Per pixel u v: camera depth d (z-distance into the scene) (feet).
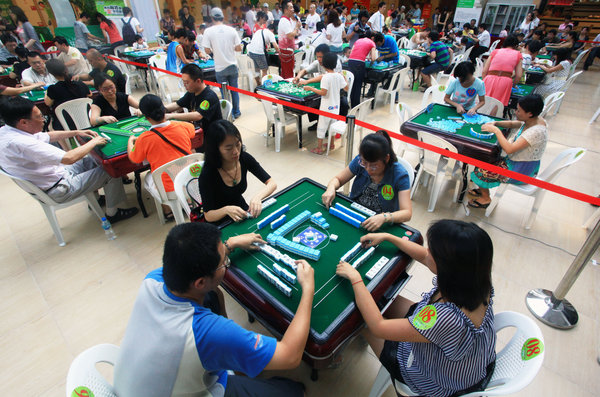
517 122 10.42
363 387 5.74
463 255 3.19
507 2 40.52
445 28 39.81
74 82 12.64
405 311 5.47
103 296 7.60
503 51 13.60
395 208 6.64
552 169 9.24
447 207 10.84
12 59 20.90
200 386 3.51
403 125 10.96
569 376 5.93
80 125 12.86
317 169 13.15
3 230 9.72
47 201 8.38
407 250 4.99
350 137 9.01
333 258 5.01
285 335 3.59
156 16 33.53
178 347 3.10
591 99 21.85
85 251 8.98
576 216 10.32
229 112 12.80
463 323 3.43
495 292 7.64
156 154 8.45
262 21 21.49
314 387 5.73
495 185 9.60
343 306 4.23
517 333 3.96
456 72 11.98
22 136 7.68
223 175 6.78
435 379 3.96
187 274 3.14
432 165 10.14
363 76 17.94
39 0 27.84
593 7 39.04
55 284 7.89
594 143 15.37
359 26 27.58
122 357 3.30
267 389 4.36
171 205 8.96
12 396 5.65
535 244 9.17
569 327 6.77
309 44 26.89
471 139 9.62
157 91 21.43
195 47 21.71
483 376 3.84
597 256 8.78
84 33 26.00
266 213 6.13
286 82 16.34
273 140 15.80
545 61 19.90
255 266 4.86
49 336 6.66
